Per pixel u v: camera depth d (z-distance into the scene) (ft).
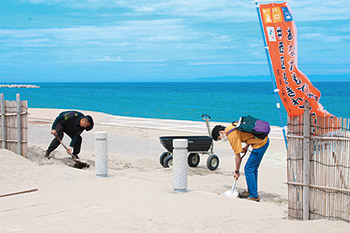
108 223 20.47
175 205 23.62
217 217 21.17
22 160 34.73
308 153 19.60
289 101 23.82
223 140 27.58
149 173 35.55
